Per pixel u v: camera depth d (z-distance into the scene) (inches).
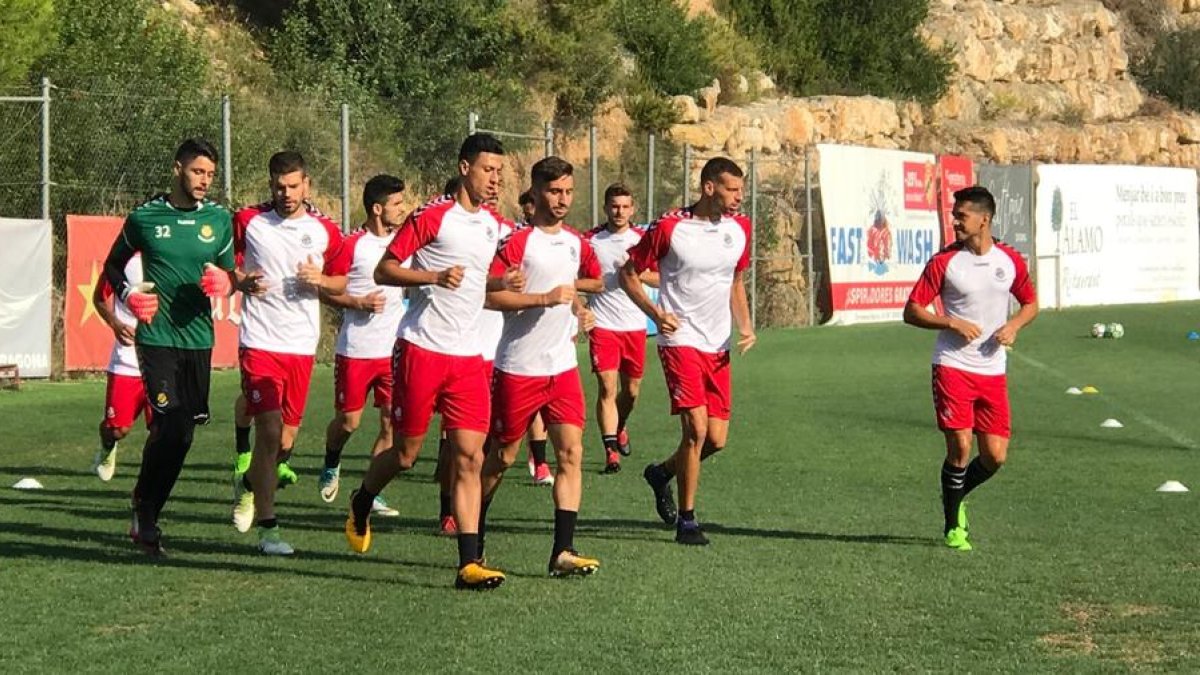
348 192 874.8
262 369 368.2
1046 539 367.6
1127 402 708.0
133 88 884.6
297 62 1178.0
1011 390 767.1
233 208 852.0
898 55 1905.8
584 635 266.2
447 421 309.4
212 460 512.1
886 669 245.1
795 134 1659.7
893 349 1050.7
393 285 304.2
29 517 391.9
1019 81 2128.4
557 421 318.0
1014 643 262.7
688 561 337.7
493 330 417.7
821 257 1472.7
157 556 335.6
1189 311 1515.7
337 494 447.5
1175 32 2482.8
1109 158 2110.0
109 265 337.1
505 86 1307.8
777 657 252.1
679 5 1635.1
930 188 1482.5
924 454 528.7
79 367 770.2
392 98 1182.3
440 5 1251.2
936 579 318.3
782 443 557.6
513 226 337.1
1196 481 469.1
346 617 279.7
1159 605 293.3
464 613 283.6
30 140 822.5
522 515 409.1
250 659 248.8
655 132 1470.2
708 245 358.9
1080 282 1616.6
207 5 1221.7
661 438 581.0
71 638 262.5
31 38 871.1
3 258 748.0
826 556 344.5
